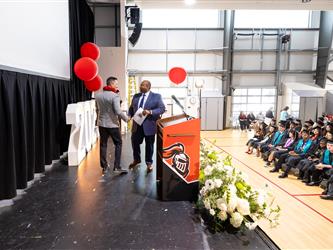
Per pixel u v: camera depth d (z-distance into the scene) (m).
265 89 11.66
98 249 1.70
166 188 2.47
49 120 3.73
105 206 2.37
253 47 11.45
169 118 3.03
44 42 3.58
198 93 10.95
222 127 11.51
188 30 11.23
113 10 9.27
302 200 3.82
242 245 1.76
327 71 10.97
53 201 2.49
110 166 3.74
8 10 2.55
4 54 2.47
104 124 3.32
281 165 5.18
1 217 2.15
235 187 2.06
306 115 11.00
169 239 1.82
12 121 2.61
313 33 11.34
